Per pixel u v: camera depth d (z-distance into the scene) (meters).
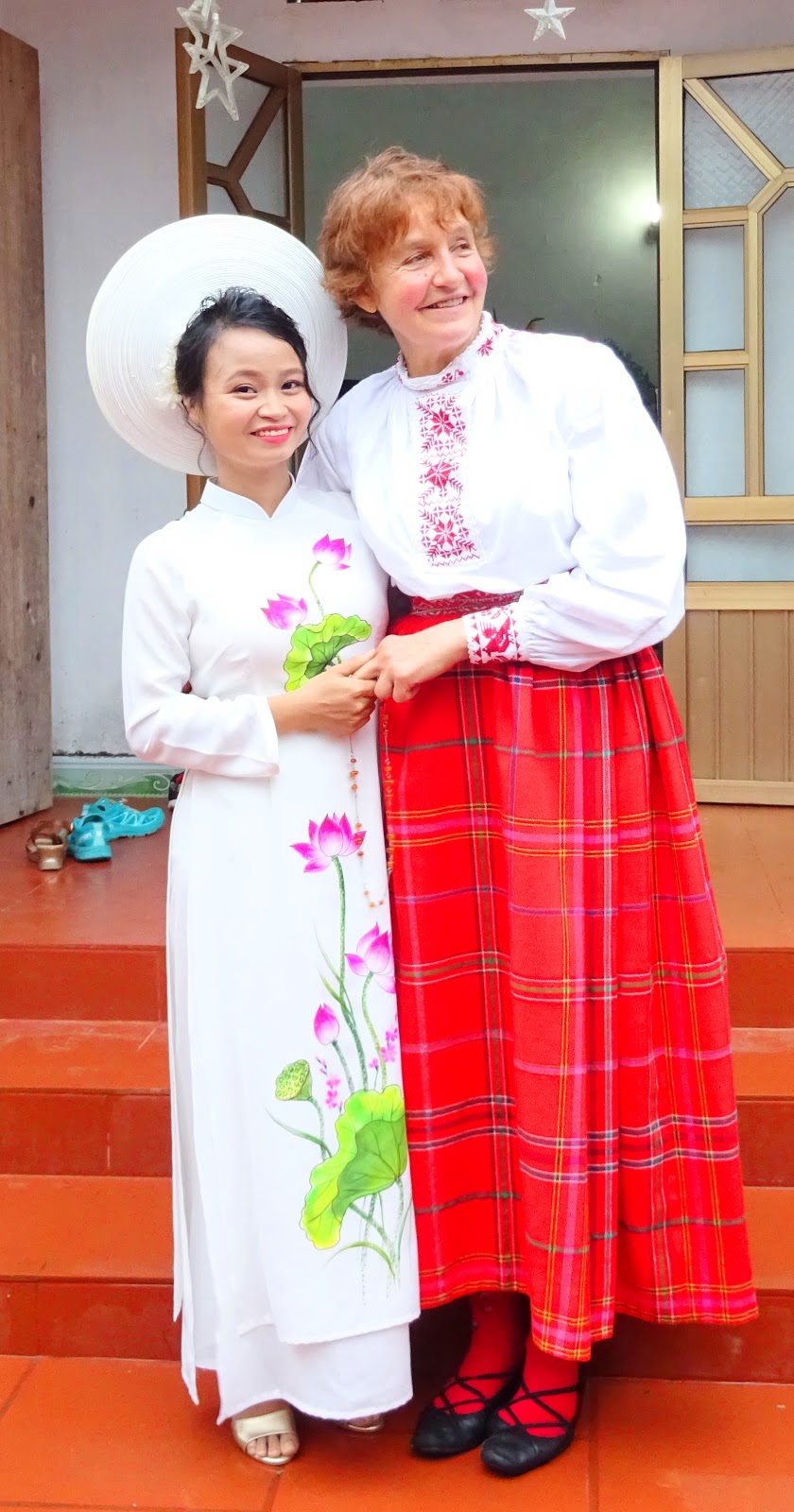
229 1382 1.85
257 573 1.84
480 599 1.83
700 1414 2.02
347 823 1.84
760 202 4.01
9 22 4.18
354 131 6.82
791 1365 2.09
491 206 6.95
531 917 1.78
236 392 1.78
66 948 2.89
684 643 4.18
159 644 1.84
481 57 4.12
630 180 6.85
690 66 3.98
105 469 4.34
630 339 7.11
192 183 3.71
